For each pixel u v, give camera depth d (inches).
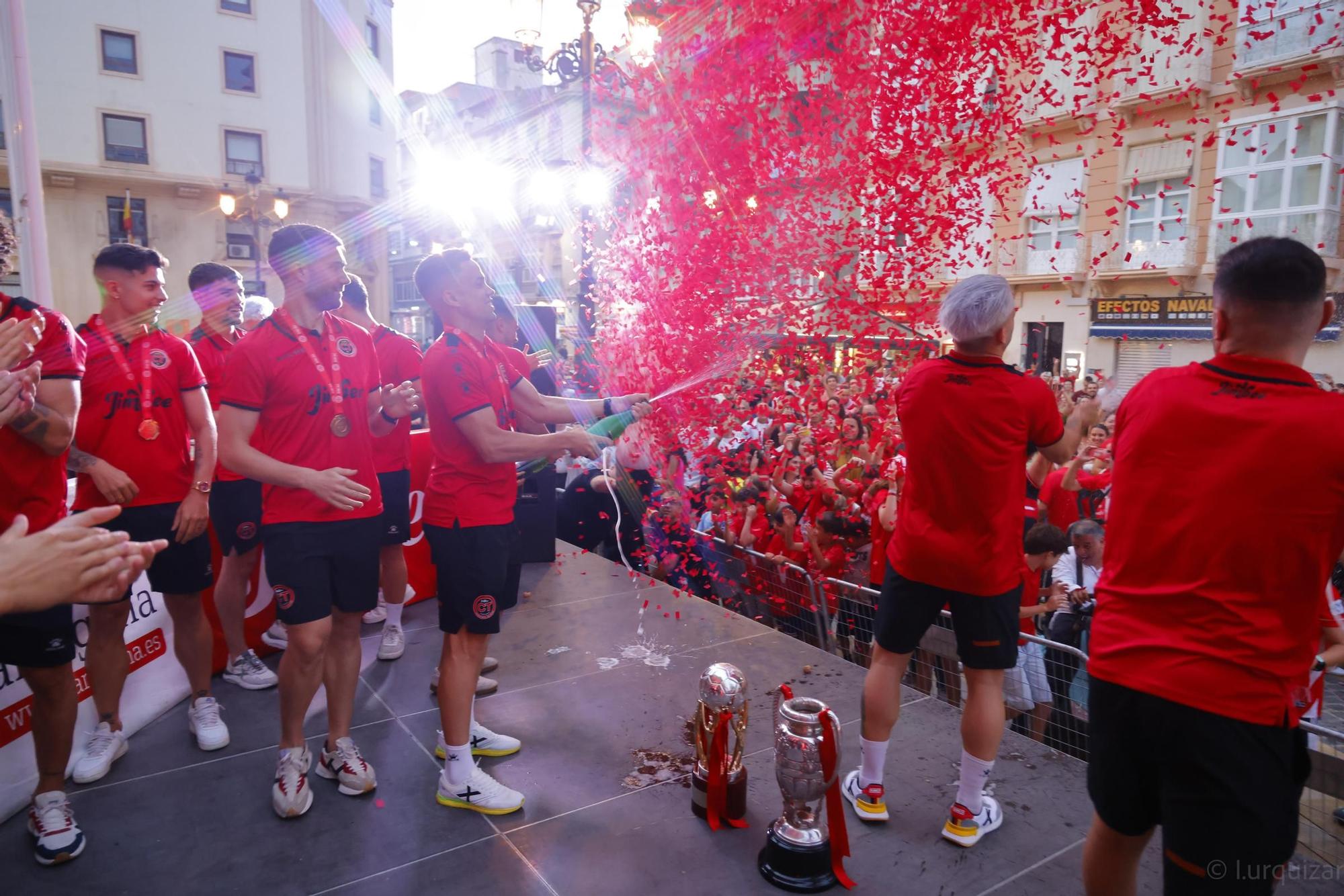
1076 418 98.1
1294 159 438.3
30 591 38.7
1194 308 496.4
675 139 241.6
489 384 103.3
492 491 103.7
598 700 138.6
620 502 225.5
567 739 125.0
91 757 111.8
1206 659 57.8
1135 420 66.2
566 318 361.1
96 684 113.2
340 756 109.6
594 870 93.6
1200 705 57.2
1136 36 458.6
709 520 210.8
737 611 196.1
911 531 97.8
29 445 89.0
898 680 103.5
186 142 1111.0
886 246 201.5
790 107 216.1
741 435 211.5
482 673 148.6
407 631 171.8
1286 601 56.8
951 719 133.6
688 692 142.3
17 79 171.9
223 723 123.0
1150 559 62.5
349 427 102.5
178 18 1088.8
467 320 104.7
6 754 102.8
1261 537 56.4
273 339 97.5
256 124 1163.3
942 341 185.8
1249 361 61.0
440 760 118.4
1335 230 438.6
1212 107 452.1
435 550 104.2
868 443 199.3
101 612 111.4
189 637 120.0
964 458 91.7
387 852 96.3
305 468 94.5
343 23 1255.5
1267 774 56.4
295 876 91.8
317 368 99.7
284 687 102.0
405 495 152.3
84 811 104.3
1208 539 58.6
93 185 1058.1
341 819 103.2
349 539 102.9
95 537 40.8
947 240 202.7
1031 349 585.0
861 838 101.0
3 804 101.7
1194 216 479.5
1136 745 62.4
